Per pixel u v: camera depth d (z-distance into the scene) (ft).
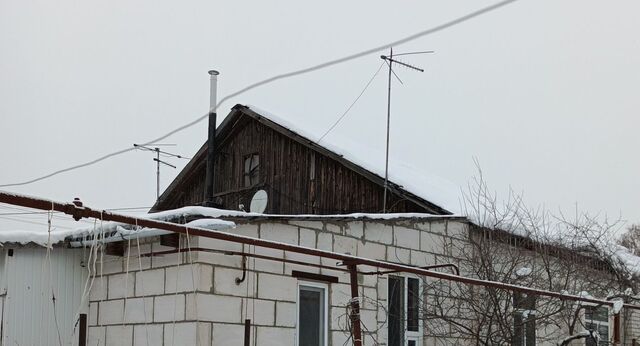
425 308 30.71
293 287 25.75
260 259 24.68
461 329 30.99
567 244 37.06
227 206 55.31
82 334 18.29
